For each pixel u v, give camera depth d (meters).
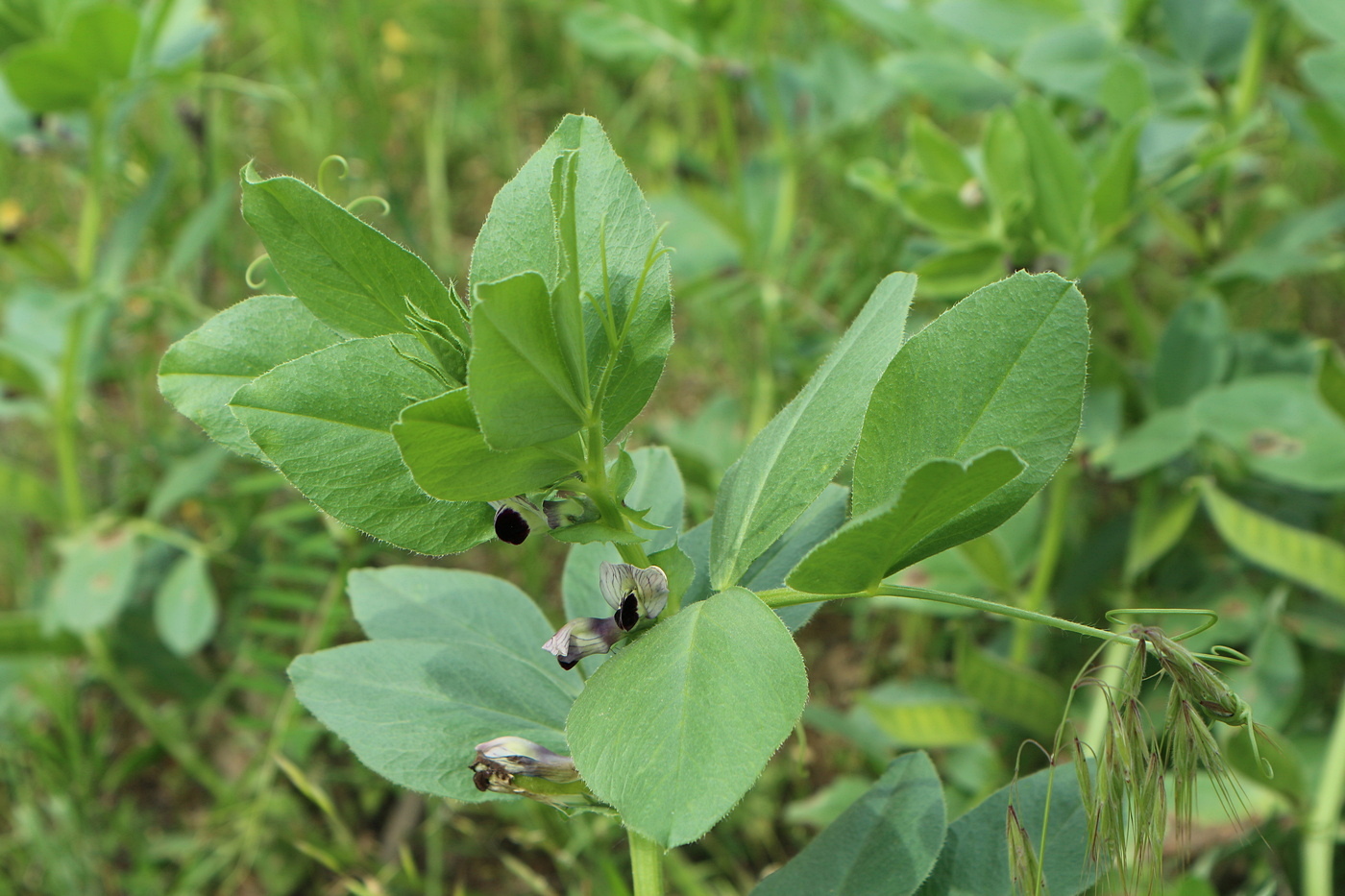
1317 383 0.63
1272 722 0.64
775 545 0.44
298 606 0.75
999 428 0.39
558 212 0.38
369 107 1.18
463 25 1.30
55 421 0.81
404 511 0.39
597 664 0.45
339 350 0.39
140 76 0.80
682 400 1.02
